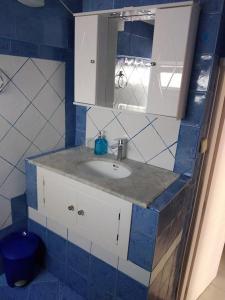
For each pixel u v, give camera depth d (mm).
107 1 1619
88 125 1940
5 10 1361
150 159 1665
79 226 1522
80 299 1706
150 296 1384
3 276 1810
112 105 1656
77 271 1682
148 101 1423
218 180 1614
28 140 1698
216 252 1973
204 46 1309
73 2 1691
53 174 1556
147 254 1272
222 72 1357
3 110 1515
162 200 1254
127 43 1488
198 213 1581
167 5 1235
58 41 1688
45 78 1688
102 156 1795
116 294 1493
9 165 1635
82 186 1432
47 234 1772
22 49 1510
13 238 1754
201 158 1513
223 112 1422
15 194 1727
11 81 1506
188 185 1479
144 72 1443
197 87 1374
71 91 1897
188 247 1646
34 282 1800
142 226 1246
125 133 1744
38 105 1697
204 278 1929
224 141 1501
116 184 1386
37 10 1509
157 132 1590
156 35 1305
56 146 1911
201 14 1278
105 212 1369
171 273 1615
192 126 1439
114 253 1403
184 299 1793
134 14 1427
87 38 1552
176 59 1273
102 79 1637
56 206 1610
